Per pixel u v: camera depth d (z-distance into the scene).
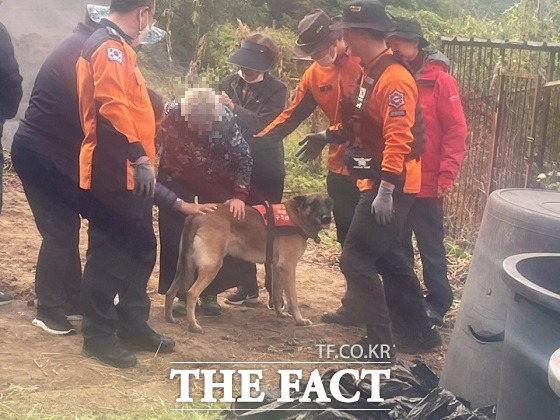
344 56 4.46
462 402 3.51
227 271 4.74
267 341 4.35
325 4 6.07
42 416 3.36
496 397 3.55
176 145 4.41
